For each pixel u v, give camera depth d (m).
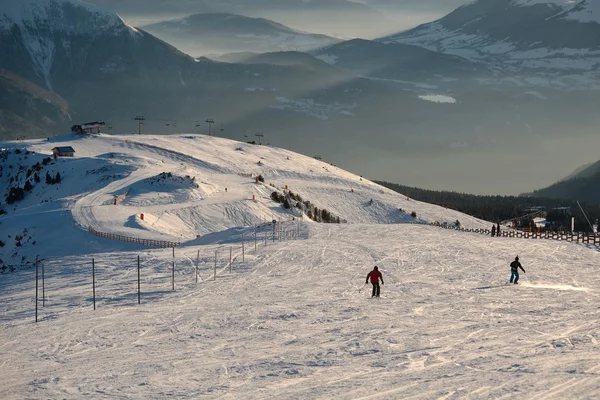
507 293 41.97
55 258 74.88
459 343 26.83
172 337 32.06
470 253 67.12
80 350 30.30
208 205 128.25
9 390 23.11
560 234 87.00
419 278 50.41
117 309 42.31
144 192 134.38
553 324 30.31
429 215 175.38
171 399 20.66
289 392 20.62
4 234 102.06
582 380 19.69
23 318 41.41
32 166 170.38
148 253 72.56
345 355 25.77
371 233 90.44
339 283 49.00
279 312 37.25
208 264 62.56
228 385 22.05
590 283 46.91
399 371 22.59
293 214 137.50
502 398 18.34
